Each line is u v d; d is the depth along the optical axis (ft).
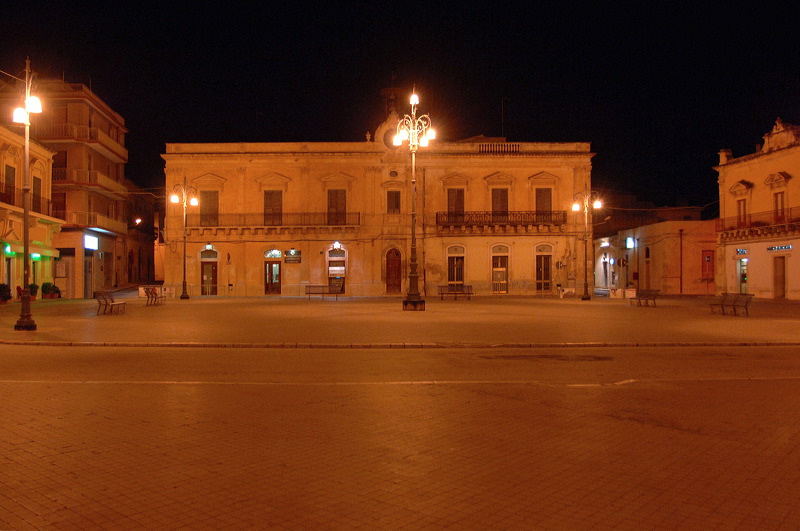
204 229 144.05
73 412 25.09
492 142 158.61
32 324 58.95
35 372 36.09
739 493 16.03
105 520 14.23
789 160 121.49
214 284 146.00
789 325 66.23
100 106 146.51
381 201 146.20
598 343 50.03
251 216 144.97
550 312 85.87
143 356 43.60
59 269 132.87
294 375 35.22
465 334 56.34
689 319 74.02
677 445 20.43
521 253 147.02
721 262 141.08
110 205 156.97
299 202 145.48
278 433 21.84
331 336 54.60
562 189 147.33
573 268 146.82
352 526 13.89
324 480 16.90
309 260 145.59
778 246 123.34
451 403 27.09
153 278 201.46
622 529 13.79
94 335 55.21
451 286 131.95
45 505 15.11
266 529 13.75
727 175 139.64
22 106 64.13
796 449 19.98
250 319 73.00
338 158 145.38
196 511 14.74
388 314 81.10
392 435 21.61
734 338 54.13
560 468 17.99
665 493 16.01
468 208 146.92
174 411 25.35
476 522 14.12
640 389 30.58
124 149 159.43
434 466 18.16
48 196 118.93
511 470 17.80
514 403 27.12
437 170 146.51
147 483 16.65
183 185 130.52
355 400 27.73
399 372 36.37
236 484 16.58
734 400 27.84
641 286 164.96
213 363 40.11
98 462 18.44
